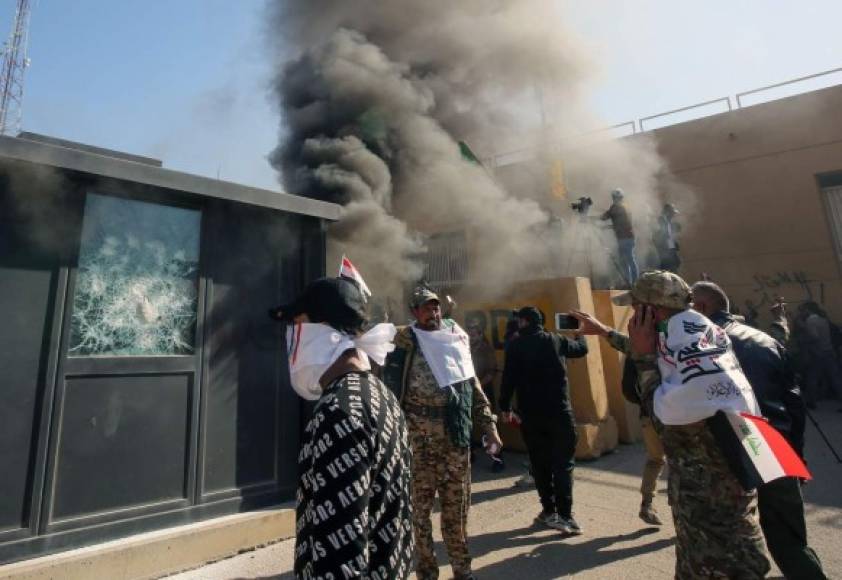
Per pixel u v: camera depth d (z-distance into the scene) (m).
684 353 1.86
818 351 8.36
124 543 2.81
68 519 2.74
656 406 1.89
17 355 2.70
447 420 2.73
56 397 2.78
